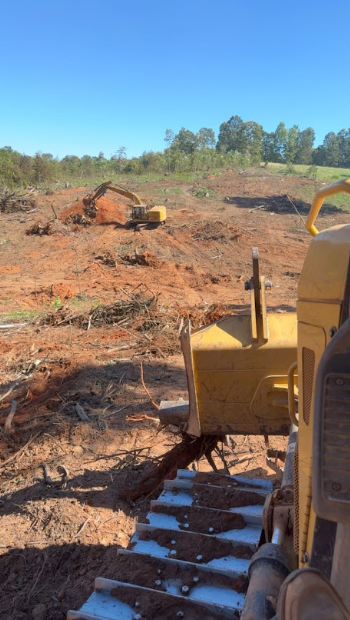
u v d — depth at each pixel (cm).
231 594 345
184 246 2542
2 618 439
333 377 171
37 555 508
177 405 527
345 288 206
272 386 433
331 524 194
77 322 1353
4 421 795
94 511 565
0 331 1312
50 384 938
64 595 455
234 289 1875
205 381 444
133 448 698
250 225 3184
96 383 919
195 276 2052
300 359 248
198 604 336
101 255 2336
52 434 738
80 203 3284
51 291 1727
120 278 1989
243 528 407
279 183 5459
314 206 266
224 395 444
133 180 5766
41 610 440
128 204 3591
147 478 566
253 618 251
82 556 502
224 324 448
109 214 3019
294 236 2875
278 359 430
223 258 2364
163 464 546
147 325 1267
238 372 436
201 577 362
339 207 3991
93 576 474
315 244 243
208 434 463
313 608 175
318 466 174
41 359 1057
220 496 440
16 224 3008
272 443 712
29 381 959
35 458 683
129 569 376
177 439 719
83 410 803
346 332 168
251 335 438
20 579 482
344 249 221
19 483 630
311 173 6938
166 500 445
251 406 442
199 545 388
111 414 796
